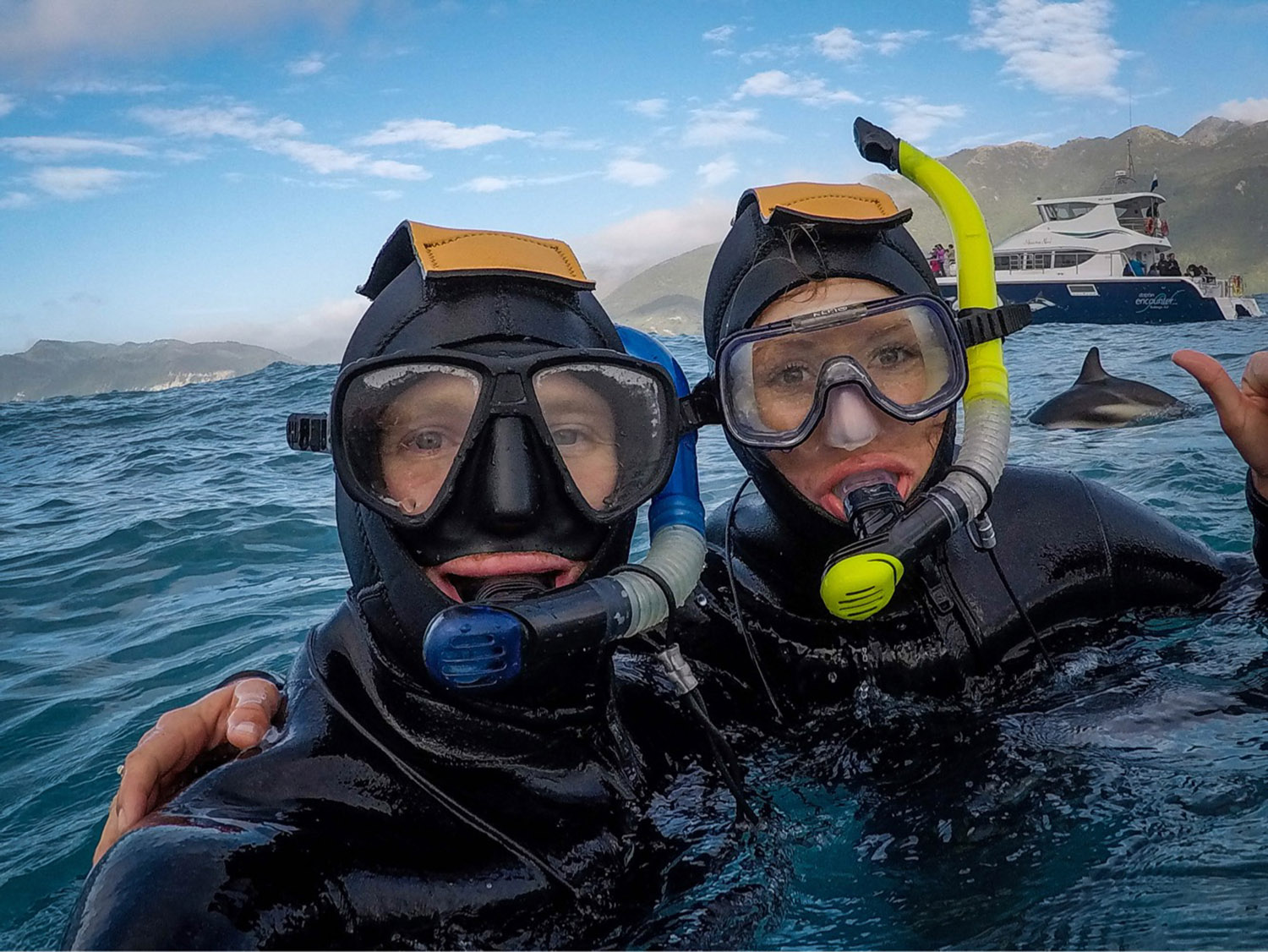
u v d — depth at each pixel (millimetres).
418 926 424
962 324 662
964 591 724
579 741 534
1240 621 743
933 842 541
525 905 454
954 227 709
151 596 1441
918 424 671
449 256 527
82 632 1293
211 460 2666
